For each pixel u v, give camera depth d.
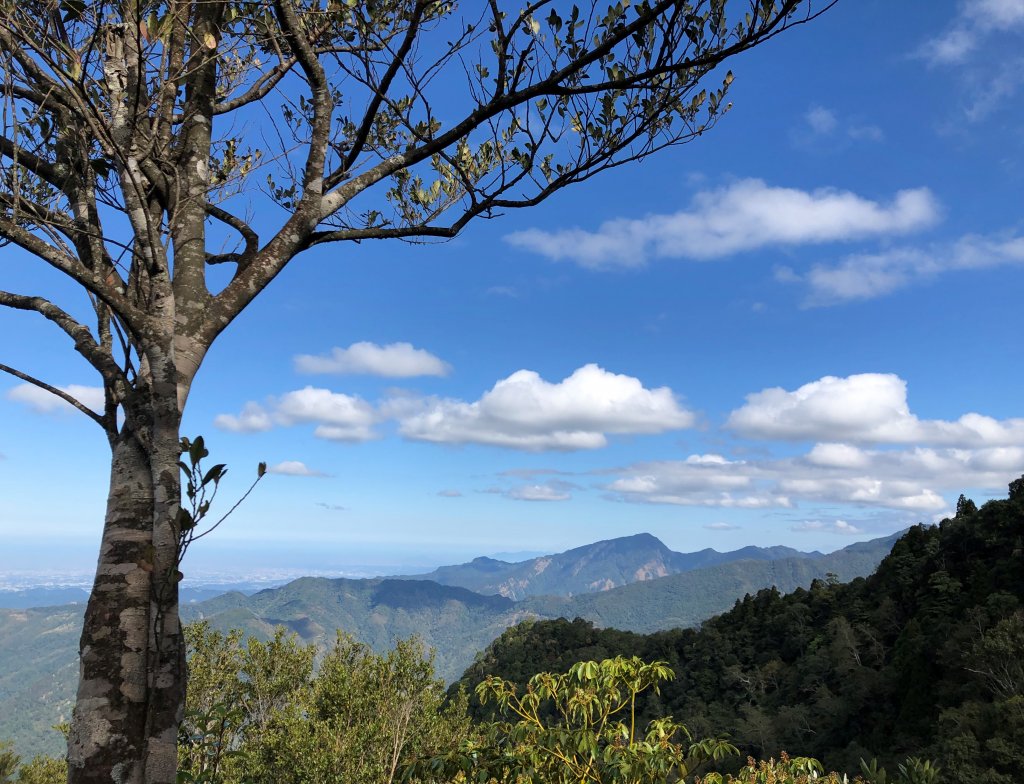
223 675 14.71
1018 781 37.84
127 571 2.68
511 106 3.75
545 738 4.29
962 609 76.88
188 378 2.99
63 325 3.22
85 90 2.71
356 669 16.92
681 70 4.25
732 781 5.44
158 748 2.52
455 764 4.39
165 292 2.89
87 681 2.54
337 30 4.46
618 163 4.53
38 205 3.37
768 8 3.71
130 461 2.87
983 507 88.88
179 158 3.44
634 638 129.75
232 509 2.79
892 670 73.75
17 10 2.81
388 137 5.34
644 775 4.12
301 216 3.51
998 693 51.31
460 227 4.21
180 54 3.44
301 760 13.62
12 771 26.88
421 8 3.57
